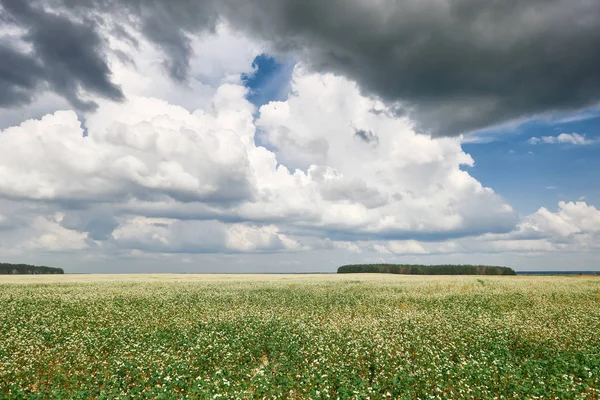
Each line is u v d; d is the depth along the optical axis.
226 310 25.56
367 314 23.80
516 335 17.06
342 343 15.98
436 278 65.81
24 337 16.73
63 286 43.94
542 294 33.53
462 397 10.17
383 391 10.78
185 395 10.31
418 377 11.52
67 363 13.03
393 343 15.71
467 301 29.56
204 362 13.61
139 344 15.62
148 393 10.12
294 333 18.02
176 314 23.94
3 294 33.94
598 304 26.88
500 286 42.28
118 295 33.69
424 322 20.39
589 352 13.75
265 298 32.16
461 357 13.74
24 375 11.97
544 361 12.71
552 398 9.99
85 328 19.27
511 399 9.99
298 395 10.69
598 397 10.14
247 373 12.53
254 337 17.09
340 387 10.66
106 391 10.43
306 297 32.84
